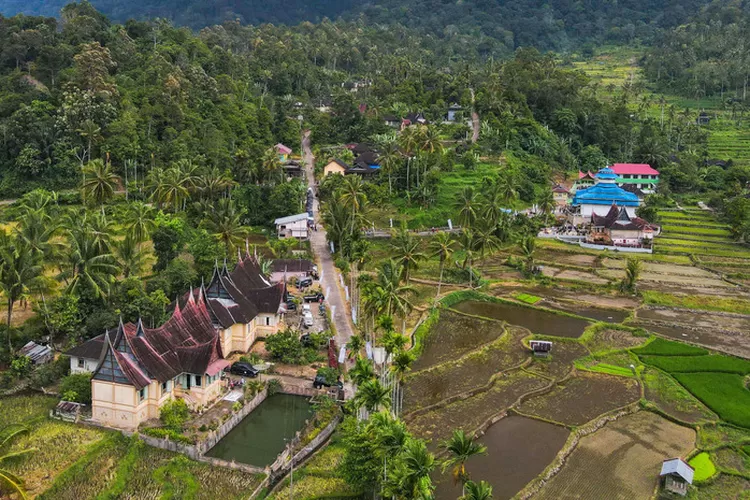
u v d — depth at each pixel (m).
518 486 63.22
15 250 80.69
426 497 50.09
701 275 145.38
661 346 101.94
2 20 188.50
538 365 94.12
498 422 76.94
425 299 121.31
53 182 147.12
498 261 153.25
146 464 63.19
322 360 88.56
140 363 68.56
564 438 73.44
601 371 92.44
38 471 59.47
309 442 67.38
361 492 59.38
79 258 86.00
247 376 82.62
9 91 163.88
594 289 132.75
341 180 164.50
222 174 155.50
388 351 73.75
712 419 78.88
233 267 111.50
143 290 93.00
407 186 185.62
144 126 165.12
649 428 76.69
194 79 199.75
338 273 130.38
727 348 102.56
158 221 118.81
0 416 68.62
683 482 62.91
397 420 60.38
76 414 69.00
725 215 191.75
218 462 63.53
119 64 193.62
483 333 106.75
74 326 82.56
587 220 187.62
